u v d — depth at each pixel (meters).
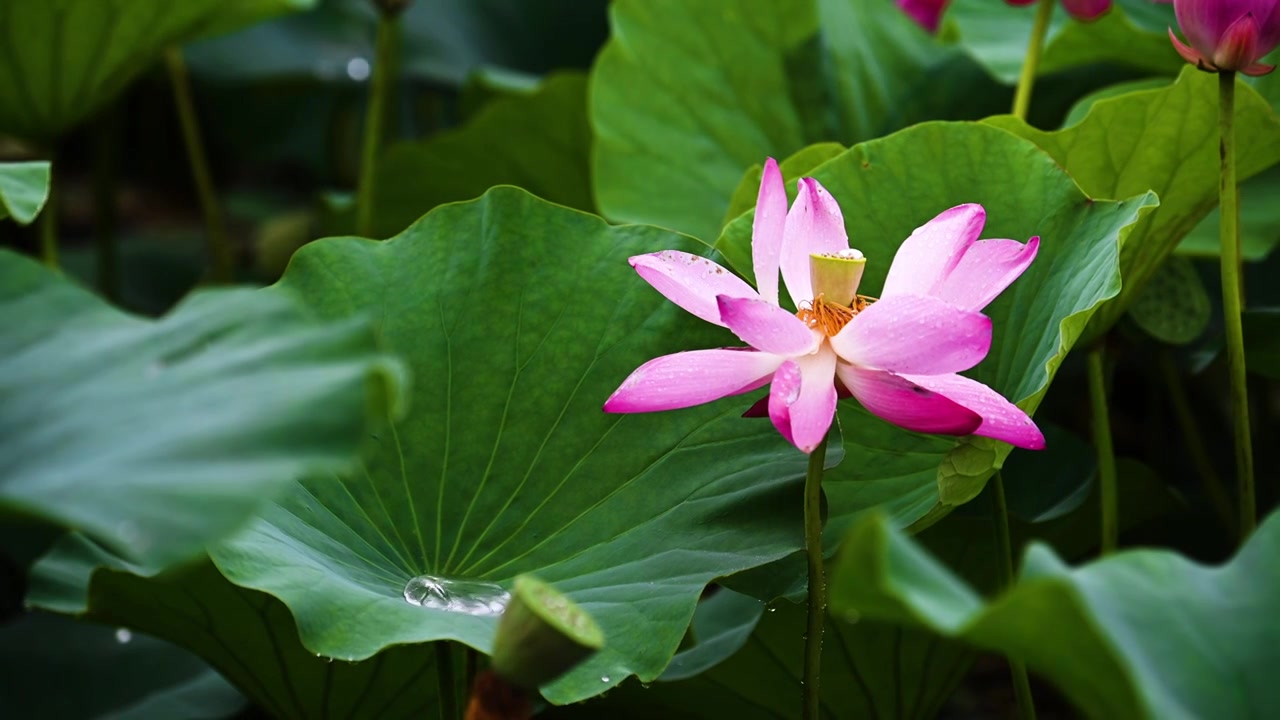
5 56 2.71
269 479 1.90
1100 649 1.88
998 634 1.90
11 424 1.97
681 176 2.69
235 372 1.96
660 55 2.73
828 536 2.25
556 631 1.98
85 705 2.54
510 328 2.27
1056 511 2.40
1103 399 2.39
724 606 2.50
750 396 2.25
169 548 1.87
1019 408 2.16
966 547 2.42
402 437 2.24
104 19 2.72
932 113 2.74
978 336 2.08
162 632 2.28
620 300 2.27
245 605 2.21
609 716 2.41
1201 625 1.96
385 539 2.21
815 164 2.44
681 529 2.19
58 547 2.38
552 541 2.21
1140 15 2.72
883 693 2.40
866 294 2.31
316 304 2.27
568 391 2.26
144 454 1.92
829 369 2.12
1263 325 2.41
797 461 2.21
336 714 2.33
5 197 2.18
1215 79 2.32
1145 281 2.40
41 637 2.62
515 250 2.29
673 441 2.24
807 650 2.16
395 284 2.28
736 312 2.09
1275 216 2.57
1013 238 2.29
